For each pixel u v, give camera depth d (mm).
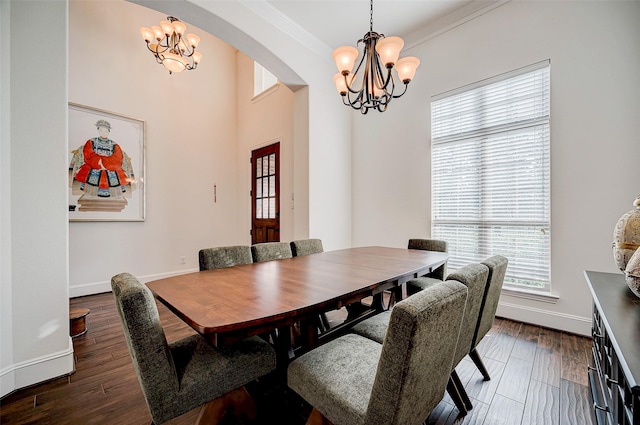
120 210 3863
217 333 957
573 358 2023
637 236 1262
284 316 1082
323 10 2990
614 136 2236
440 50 3246
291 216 4352
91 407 1547
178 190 4496
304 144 3641
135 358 1014
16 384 1677
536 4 2598
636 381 628
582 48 2371
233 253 2158
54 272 1820
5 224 1654
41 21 1768
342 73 2029
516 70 2707
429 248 2822
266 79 5078
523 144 2697
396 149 3664
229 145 5230
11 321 1673
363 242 4004
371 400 864
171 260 4395
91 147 3621
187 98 4625
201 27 2729
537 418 1453
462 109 3096
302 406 1545
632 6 2170
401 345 799
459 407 1472
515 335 2412
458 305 986
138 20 4035
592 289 1345
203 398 1137
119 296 1001
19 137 1700
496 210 2867
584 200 2373
